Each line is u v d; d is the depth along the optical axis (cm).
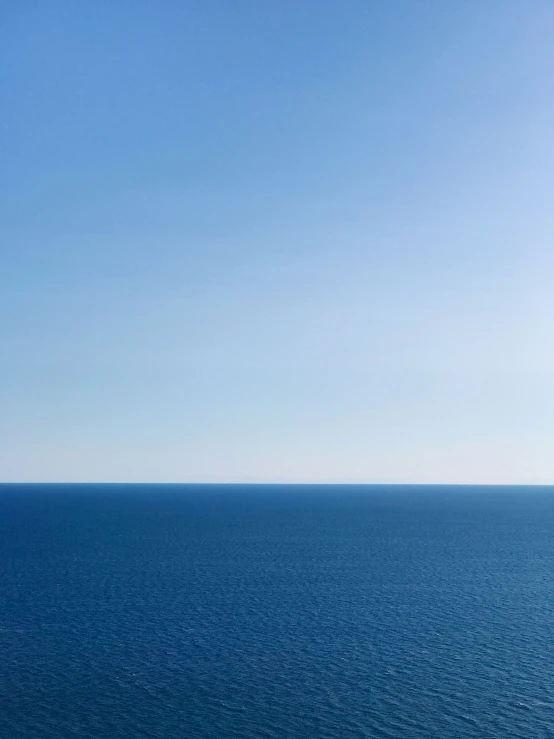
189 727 5069
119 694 5700
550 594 10338
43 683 5931
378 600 9694
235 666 6456
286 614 8675
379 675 6241
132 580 11100
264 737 4906
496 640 7488
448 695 5750
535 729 5075
